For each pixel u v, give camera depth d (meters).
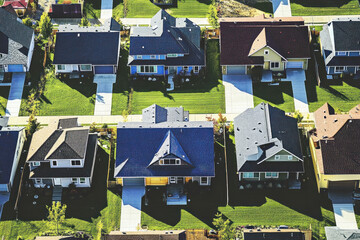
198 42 132.25
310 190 109.81
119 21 140.50
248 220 106.38
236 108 124.75
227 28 131.88
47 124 123.12
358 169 106.88
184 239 100.31
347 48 127.44
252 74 129.38
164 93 128.25
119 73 132.12
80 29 134.50
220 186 111.12
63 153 110.00
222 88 128.50
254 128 113.81
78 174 110.25
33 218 108.25
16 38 133.62
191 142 111.25
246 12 145.12
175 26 134.75
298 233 100.25
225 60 129.25
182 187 110.50
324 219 106.06
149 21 143.75
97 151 117.12
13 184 112.19
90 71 131.62
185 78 130.38
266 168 109.19
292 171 109.00
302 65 130.62
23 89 129.50
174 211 108.31
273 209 107.69
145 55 129.25
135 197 110.31
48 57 135.38
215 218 106.94
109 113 125.06
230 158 114.69
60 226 106.88
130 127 112.75
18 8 146.00
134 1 148.75
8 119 122.75
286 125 114.38
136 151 111.12
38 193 111.06
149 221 107.25
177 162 109.38
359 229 103.12
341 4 145.38
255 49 128.75
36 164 111.12
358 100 125.12
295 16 142.62
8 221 107.88
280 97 126.31
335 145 108.75
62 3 149.38
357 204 107.50
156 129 112.44
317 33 136.50
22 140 117.44
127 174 109.38
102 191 111.44
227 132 118.88
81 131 114.00
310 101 125.38
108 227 106.75
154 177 110.19
